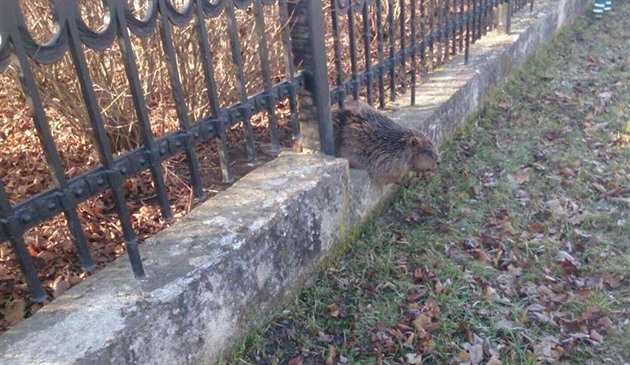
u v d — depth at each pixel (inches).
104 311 92.3
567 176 187.3
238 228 112.9
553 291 138.8
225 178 124.6
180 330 98.0
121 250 125.3
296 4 132.1
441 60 231.6
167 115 165.3
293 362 114.5
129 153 100.3
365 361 117.6
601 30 360.2
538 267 146.8
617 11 403.9
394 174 155.9
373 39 248.5
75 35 87.7
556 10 320.5
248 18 166.4
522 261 148.2
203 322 102.7
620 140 211.2
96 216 136.1
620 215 166.6
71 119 148.6
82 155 159.0
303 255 128.9
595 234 159.6
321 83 139.5
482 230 159.8
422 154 156.4
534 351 121.3
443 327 126.2
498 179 184.5
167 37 103.8
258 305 116.6
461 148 200.7
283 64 177.8
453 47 236.5
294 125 141.8
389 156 152.9
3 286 115.0
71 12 87.0
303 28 133.6
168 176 151.1
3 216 84.6
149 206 140.6
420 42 206.4
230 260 106.9
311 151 146.3
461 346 122.4
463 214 165.0
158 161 104.7
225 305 107.5
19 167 154.6
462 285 138.3
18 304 109.0
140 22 98.4
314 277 134.7
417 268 142.6
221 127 118.7
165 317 94.6
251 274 113.0
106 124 149.3
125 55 96.6
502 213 167.9
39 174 151.0
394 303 131.6
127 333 88.7
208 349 105.0
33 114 85.3
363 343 121.8
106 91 140.6
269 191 126.1
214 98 116.3
